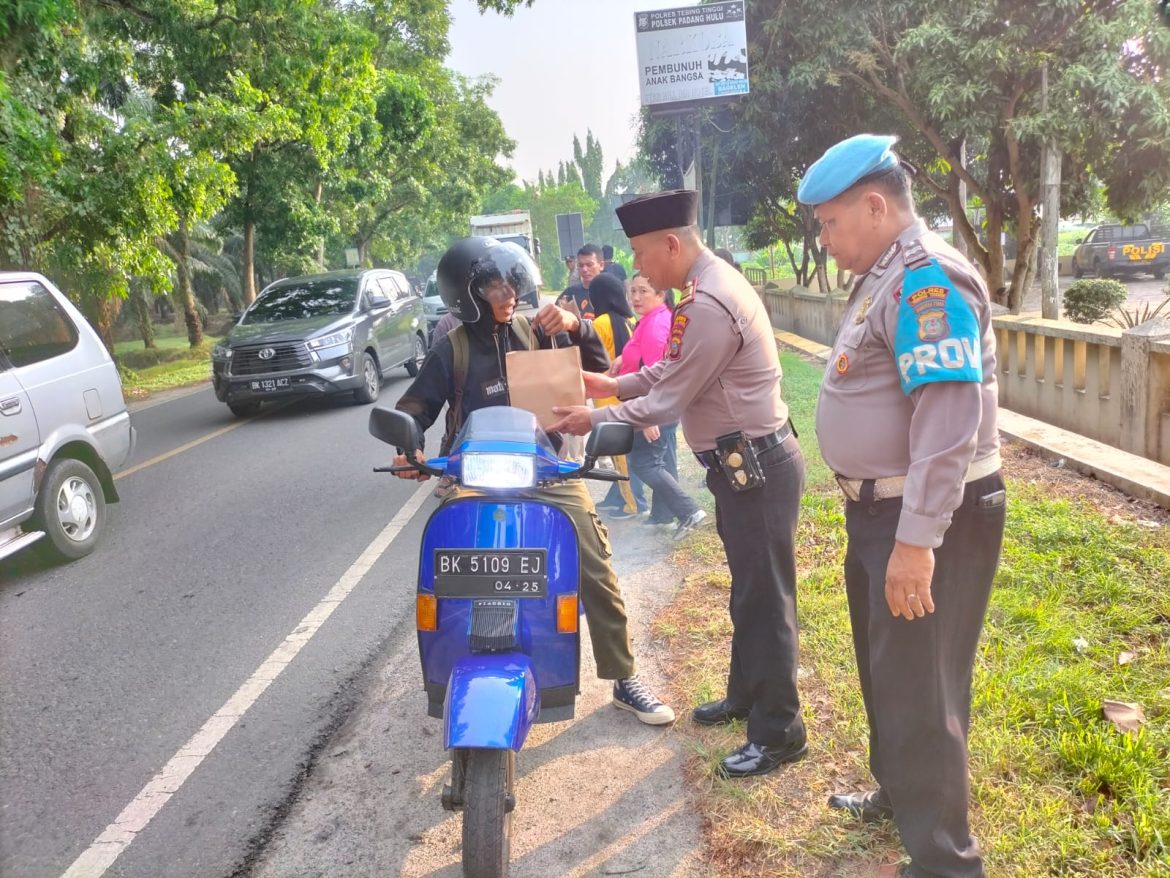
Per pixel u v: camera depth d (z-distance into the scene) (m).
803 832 2.84
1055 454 6.61
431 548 2.81
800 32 15.91
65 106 13.39
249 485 8.42
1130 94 12.56
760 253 50.06
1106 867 2.53
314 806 3.29
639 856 2.84
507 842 2.64
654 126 21.08
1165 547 4.69
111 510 7.80
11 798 3.45
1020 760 3.01
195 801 3.37
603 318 6.21
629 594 4.93
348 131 21.06
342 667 4.43
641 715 3.60
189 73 17.44
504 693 2.47
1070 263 28.58
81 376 6.51
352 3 27.70
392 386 14.27
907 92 16.08
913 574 2.13
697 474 7.35
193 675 4.44
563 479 2.95
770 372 3.00
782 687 3.10
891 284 2.23
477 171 43.88
